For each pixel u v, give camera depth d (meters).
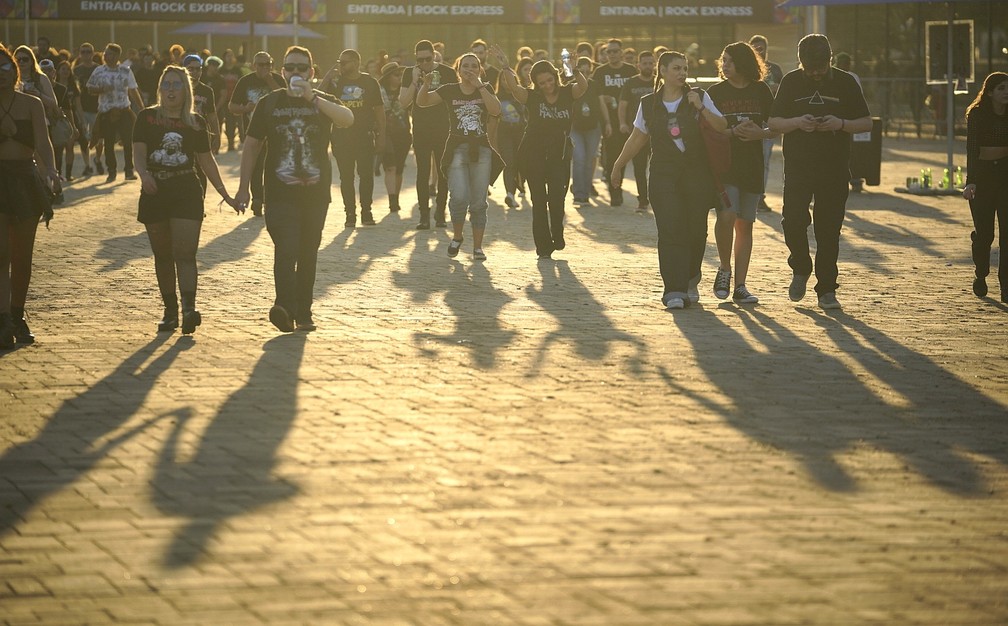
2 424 10.28
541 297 16.55
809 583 6.94
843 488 8.63
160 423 10.27
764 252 21.03
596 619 6.45
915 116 51.09
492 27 60.00
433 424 10.21
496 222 25.55
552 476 8.82
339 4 53.84
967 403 11.07
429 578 6.98
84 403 10.96
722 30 58.56
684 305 15.70
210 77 41.09
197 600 6.70
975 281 16.77
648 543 7.52
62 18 53.56
